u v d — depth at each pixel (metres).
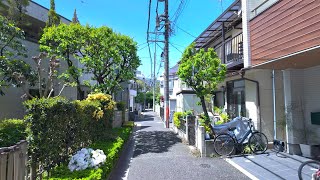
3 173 2.59
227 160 6.98
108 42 10.84
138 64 12.23
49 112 3.99
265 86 8.46
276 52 6.15
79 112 5.61
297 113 7.51
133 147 9.32
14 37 8.05
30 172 3.64
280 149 7.62
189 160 7.14
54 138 4.26
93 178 4.17
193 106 14.91
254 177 5.51
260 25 6.93
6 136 3.97
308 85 7.50
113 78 12.01
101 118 8.02
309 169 5.82
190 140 9.46
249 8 7.86
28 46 11.16
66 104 4.68
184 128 10.76
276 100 8.32
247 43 7.75
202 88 8.38
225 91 12.02
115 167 6.52
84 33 10.51
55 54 10.11
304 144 7.25
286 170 5.92
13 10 9.13
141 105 46.31
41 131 3.81
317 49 4.90
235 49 10.45
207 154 7.52
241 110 10.01
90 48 10.53
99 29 10.76
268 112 8.43
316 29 4.78
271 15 6.37
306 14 5.06
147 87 59.91
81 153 4.95
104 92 11.19
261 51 6.88
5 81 7.45
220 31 12.30
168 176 5.73
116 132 9.68
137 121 21.73
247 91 9.17
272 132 8.38
